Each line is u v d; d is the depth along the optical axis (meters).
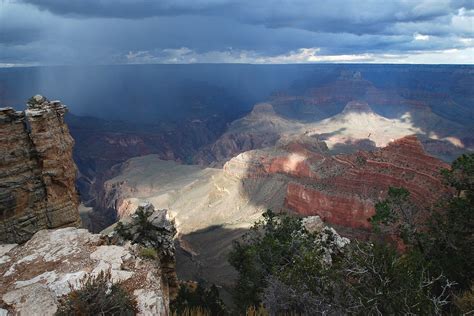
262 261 25.42
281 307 14.30
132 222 25.61
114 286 12.23
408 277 12.68
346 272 14.20
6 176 24.75
